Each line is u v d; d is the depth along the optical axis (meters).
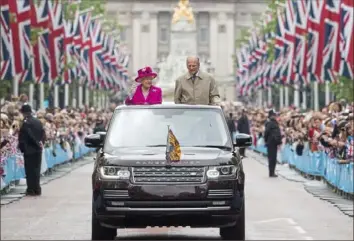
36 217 57.62
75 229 51.56
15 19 95.50
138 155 42.88
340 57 103.50
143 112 45.94
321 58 114.69
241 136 45.56
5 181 73.12
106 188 42.34
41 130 72.94
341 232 50.22
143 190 42.09
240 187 42.88
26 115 72.81
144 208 42.19
